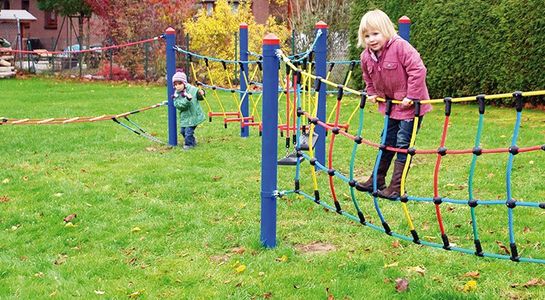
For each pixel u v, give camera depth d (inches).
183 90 366.6
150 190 278.7
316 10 800.3
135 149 368.5
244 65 414.9
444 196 266.1
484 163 319.9
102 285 183.2
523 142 377.1
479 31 552.4
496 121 467.5
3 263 199.3
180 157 346.0
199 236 223.5
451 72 581.3
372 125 448.8
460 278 185.3
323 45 303.0
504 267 190.7
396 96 207.2
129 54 847.1
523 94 144.6
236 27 778.8
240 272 191.5
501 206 247.4
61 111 524.1
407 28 334.0
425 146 367.2
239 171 313.4
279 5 1051.3
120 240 219.0
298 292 177.3
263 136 207.9
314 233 224.4
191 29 778.2
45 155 350.0
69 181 293.0
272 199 210.1
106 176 303.1
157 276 189.3
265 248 210.8
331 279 185.5
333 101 605.9
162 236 223.8
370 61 209.5
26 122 319.3
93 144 380.8
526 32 516.4
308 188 281.7
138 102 596.7
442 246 166.6
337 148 366.3
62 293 177.6
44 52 526.0
